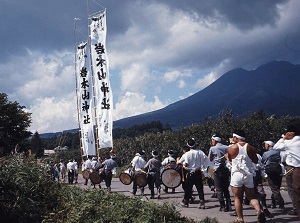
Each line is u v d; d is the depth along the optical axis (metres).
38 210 9.41
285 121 32.22
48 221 8.97
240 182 8.33
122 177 16.27
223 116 32.22
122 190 19.61
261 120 32.75
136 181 14.95
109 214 8.80
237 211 8.45
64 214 9.34
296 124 8.30
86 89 30.75
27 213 9.12
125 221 8.46
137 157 16.23
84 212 8.89
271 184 10.57
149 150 42.91
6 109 41.69
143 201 9.44
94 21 29.77
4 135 40.22
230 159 8.81
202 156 11.85
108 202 9.70
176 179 13.07
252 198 8.39
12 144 40.06
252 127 31.53
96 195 10.15
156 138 42.69
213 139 11.20
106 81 29.36
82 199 9.97
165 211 8.68
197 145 32.97
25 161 10.91
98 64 29.48
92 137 30.55
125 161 49.00
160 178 14.28
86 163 24.38
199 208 11.69
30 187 9.84
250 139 31.34
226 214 10.59
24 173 9.93
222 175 10.97
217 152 11.02
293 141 8.05
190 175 11.80
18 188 9.38
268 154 10.51
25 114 42.81
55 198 10.23
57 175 12.07
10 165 9.98
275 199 10.79
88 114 30.62
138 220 8.33
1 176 9.26
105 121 29.30
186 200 12.08
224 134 30.61
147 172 14.91
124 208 9.02
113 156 18.92
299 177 7.78
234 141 8.68
